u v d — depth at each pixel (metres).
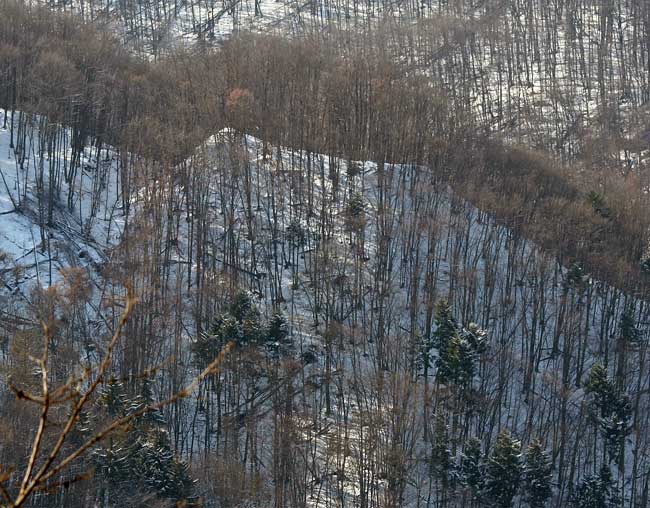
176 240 77.62
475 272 76.56
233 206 81.38
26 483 6.86
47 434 47.91
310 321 73.75
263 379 67.00
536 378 73.75
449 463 60.34
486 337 68.69
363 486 57.66
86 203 79.25
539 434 67.69
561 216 82.75
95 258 72.44
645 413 73.00
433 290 75.00
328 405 65.94
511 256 78.69
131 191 80.94
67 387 7.23
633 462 69.44
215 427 63.66
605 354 75.25
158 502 50.19
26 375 49.34
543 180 91.56
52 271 69.25
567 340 72.31
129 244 72.38
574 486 64.00
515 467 58.66
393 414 60.44
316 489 60.06
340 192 87.25
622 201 88.75
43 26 96.69
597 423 67.25
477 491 59.22
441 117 96.81
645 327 79.31
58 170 79.06
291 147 88.94
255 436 60.00
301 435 60.75
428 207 83.00
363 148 89.88
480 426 66.88
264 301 75.12
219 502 55.78
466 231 84.06
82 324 61.41
